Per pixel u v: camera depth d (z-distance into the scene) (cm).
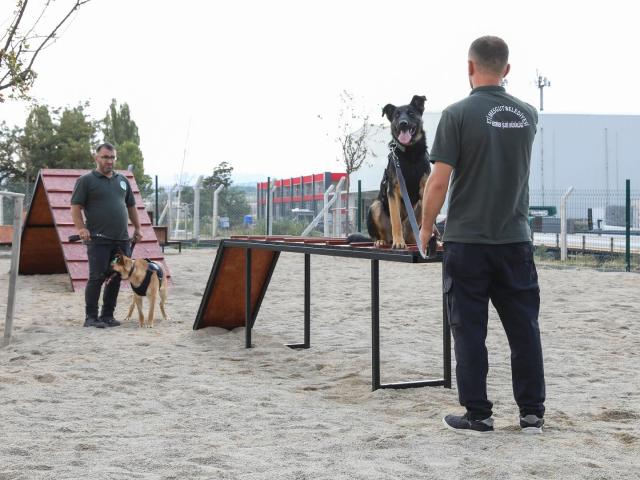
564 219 1841
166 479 292
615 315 855
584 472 291
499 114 349
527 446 333
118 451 335
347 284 1234
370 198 2727
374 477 288
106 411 424
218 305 749
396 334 739
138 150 4691
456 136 347
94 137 3716
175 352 640
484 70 360
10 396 462
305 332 675
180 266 1592
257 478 290
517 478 284
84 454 330
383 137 2666
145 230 1226
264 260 720
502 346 667
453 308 358
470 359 354
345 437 358
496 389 493
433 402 452
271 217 2330
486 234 348
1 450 335
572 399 458
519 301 357
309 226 2278
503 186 347
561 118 3048
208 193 2583
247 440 357
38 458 324
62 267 1457
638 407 431
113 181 816
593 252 1836
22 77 1169
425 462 309
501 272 354
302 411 423
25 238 1367
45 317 859
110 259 801
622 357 611
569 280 1300
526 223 360
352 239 563
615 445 338
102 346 663
